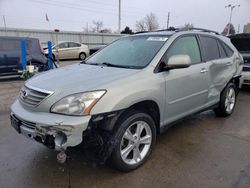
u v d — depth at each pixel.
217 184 2.83
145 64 3.33
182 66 3.26
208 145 3.81
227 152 3.59
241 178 2.94
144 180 2.91
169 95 3.42
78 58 20.53
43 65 10.41
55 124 2.50
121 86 2.82
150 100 3.12
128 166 3.01
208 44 4.42
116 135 2.82
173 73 3.46
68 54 19.91
